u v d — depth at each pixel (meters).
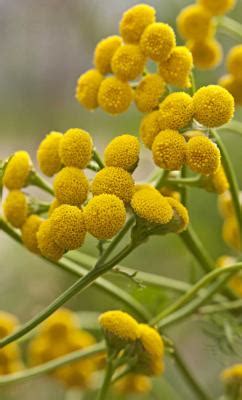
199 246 0.33
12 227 0.30
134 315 0.33
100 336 0.39
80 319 0.38
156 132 0.27
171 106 0.26
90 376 0.37
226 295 0.34
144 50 0.28
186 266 0.48
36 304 0.52
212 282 0.34
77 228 0.26
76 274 0.31
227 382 0.34
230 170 0.30
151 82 0.28
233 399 0.34
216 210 0.46
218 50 0.35
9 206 0.29
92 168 0.27
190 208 0.46
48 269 0.53
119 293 0.33
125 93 0.28
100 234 0.26
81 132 0.27
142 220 0.26
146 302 0.36
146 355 0.29
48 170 0.28
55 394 0.49
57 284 0.52
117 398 0.41
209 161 0.26
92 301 0.47
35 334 0.36
